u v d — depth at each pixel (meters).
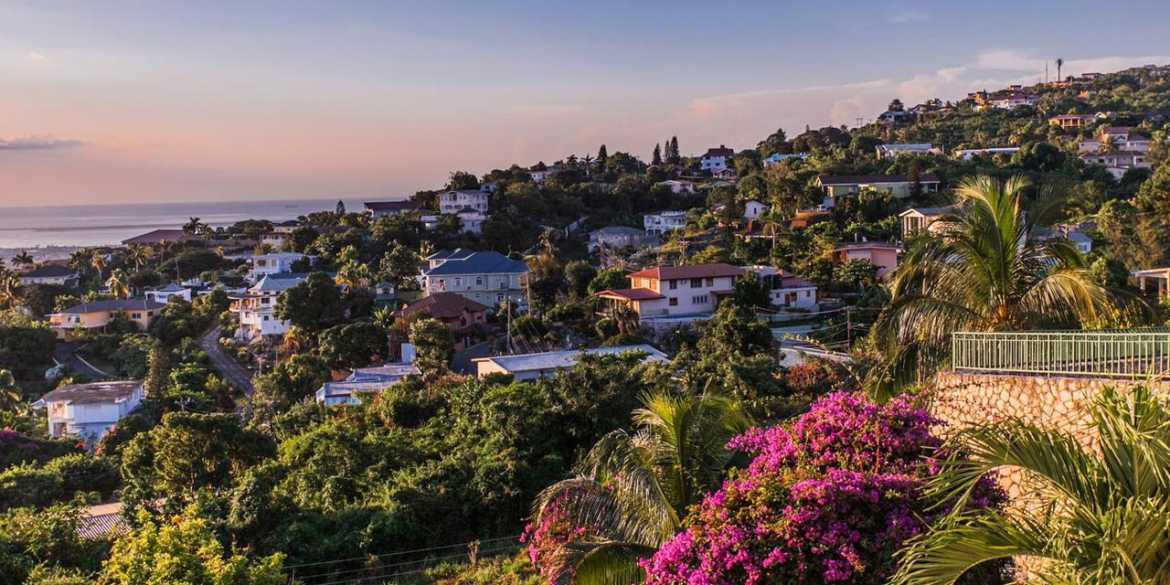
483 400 42.50
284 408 72.06
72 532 29.55
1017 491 13.16
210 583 19.67
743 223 129.25
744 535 11.59
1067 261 19.52
